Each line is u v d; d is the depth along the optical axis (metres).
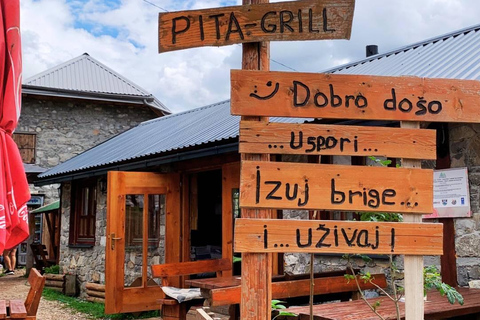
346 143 2.82
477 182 5.27
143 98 18.62
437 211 5.55
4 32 3.83
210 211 10.64
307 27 2.84
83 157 12.59
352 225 2.76
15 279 14.07
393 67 7.53
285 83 2.80
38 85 17.41
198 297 5.86
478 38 7.34
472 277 5.25
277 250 2.70
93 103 18.42
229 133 7.36
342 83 2.85
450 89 2.93
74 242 11.52
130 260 8.89
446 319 4.73
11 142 3.82
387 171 2.81
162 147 8.65
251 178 2.73
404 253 2.78
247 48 2.91
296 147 2.78
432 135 2.88
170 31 2.92
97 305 9.47
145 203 8.17
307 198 2.75
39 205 17.05
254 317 2.69
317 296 6.04
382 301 4.57
